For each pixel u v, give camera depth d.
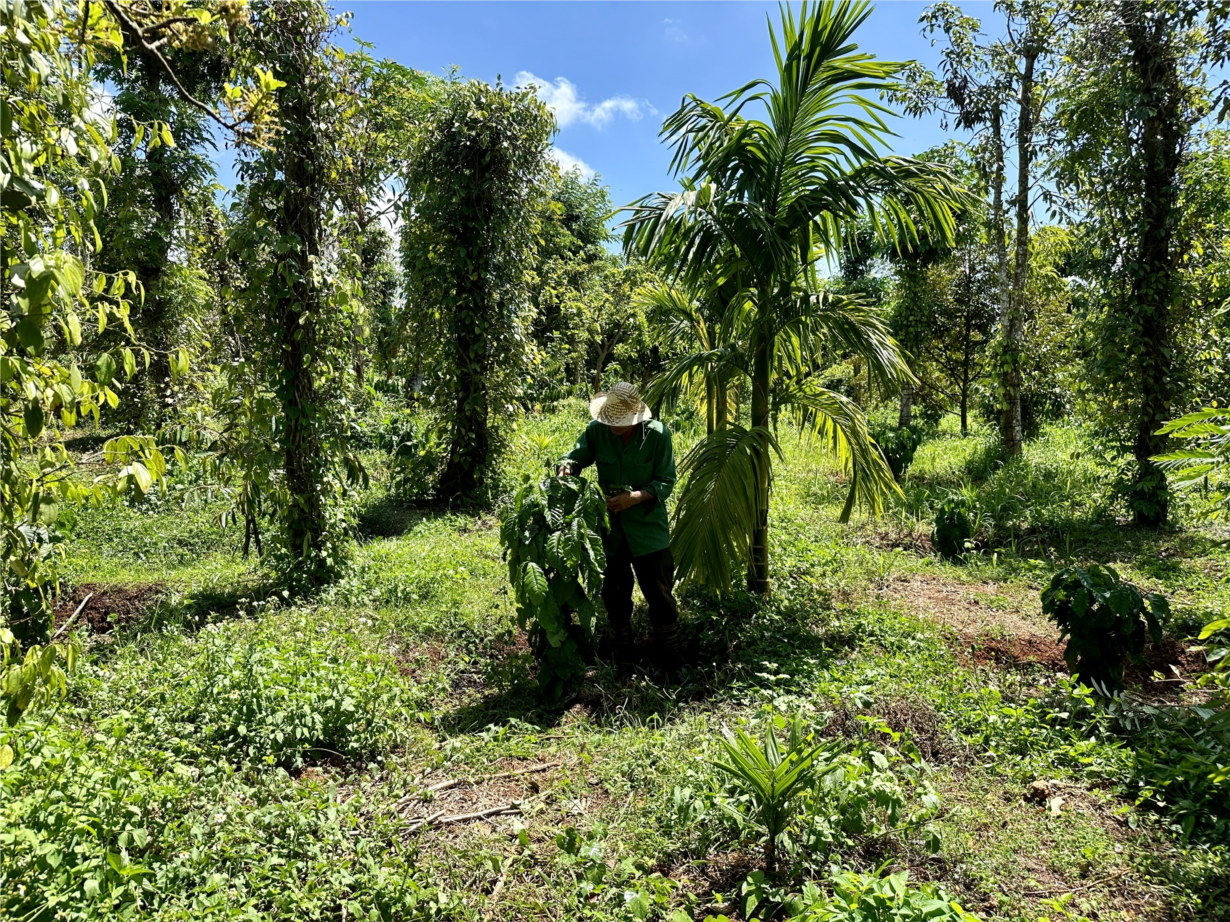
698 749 3.39
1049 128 9.77
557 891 2.61
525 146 8.78
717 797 2.88
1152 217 7.70
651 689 4.22
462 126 8.41
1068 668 4.26
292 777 3.29
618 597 4.64
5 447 1.75
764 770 2.69
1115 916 2.47
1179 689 4.21
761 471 5.14
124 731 3.01
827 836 2.64
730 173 5.18
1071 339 10.88
